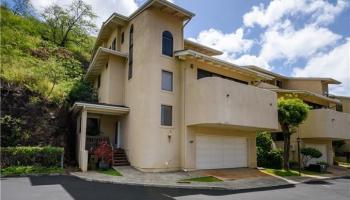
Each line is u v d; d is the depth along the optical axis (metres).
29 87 23.75
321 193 14.45
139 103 19.73
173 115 19.73
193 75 20.38
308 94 30.30
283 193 14.08
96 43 29.98
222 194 13.24
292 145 28.31
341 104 37.66
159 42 19.92
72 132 23.67
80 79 30.70
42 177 15.66
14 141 19.86
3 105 21.11
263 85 30.22
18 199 10.33
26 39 33.97
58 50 36.75
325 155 31.59
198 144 20.08
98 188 12.98
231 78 23.30
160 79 19.45
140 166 18.56
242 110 19.03
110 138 22.84
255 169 22.41
